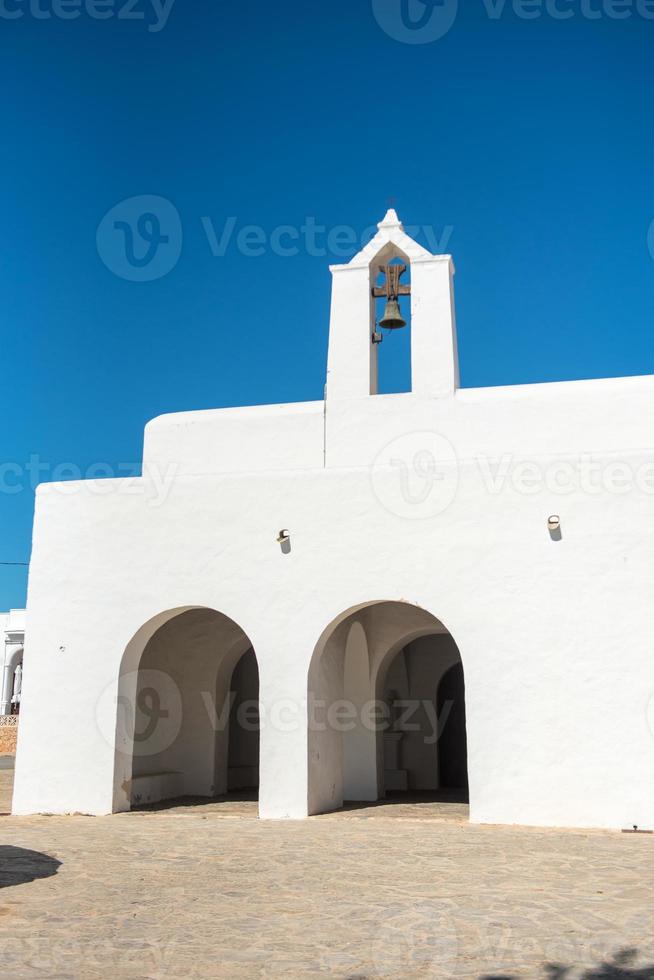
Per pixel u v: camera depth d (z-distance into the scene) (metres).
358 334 13.62
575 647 10.53
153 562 12.12
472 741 10.64
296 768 11.09
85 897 6.52
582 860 7.99
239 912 6.07
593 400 12.62
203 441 13.88
